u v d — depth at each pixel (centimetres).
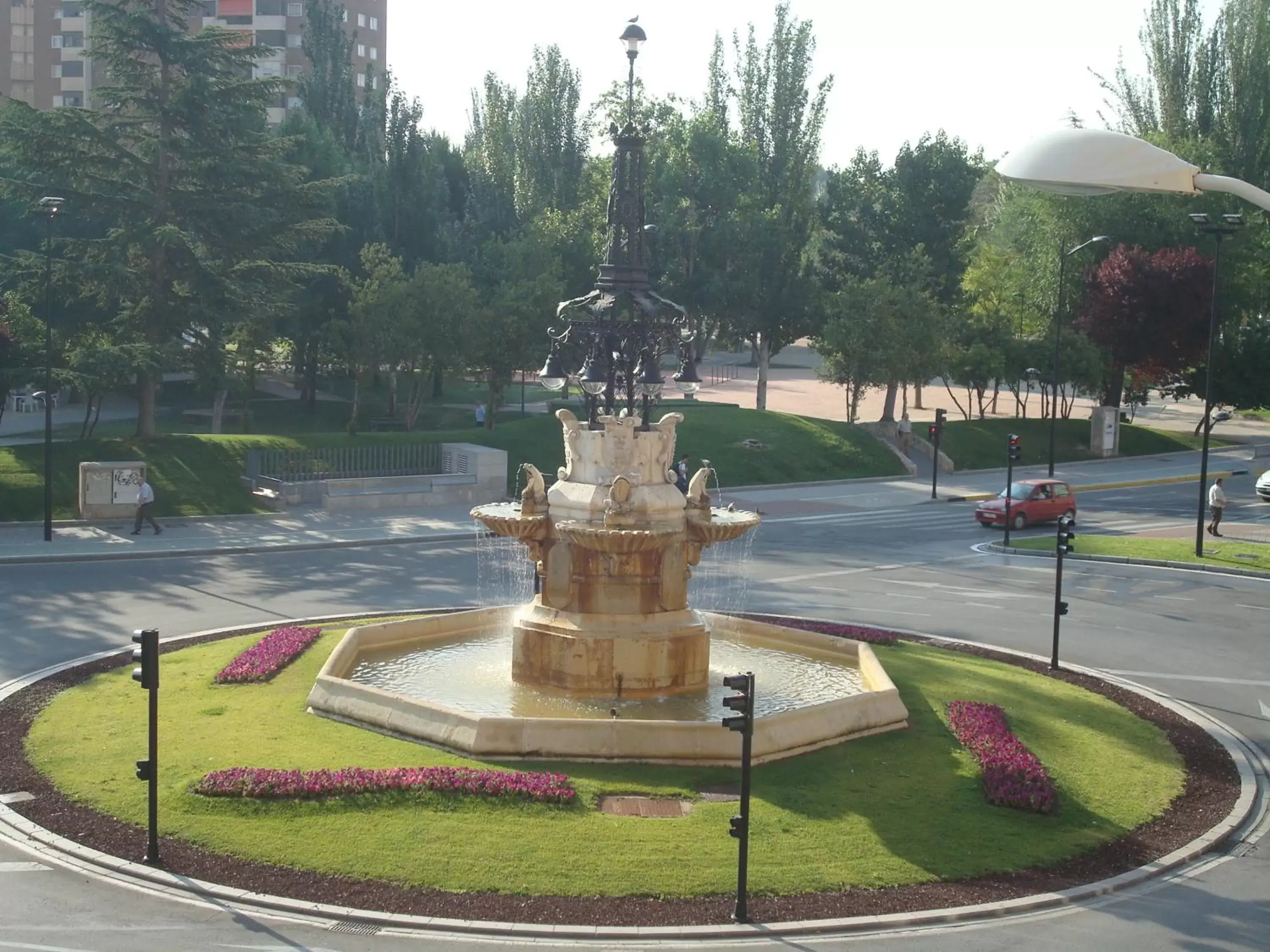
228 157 4303
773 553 3575
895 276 6781
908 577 3228
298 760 1591
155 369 4072
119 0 5341
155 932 1196
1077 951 1200
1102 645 2481
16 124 4097
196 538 3547
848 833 1427
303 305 5547
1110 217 6362
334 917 1227
